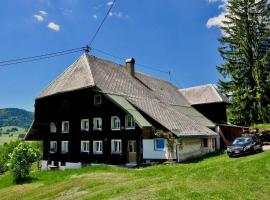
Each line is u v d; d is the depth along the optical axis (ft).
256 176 51.44
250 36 164.66
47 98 137.90
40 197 67.21
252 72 156.15
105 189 58.65
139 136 106.73
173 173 67.51
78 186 69.26
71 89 124.57
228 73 166.91
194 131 112.98
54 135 134.72
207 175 56.13
